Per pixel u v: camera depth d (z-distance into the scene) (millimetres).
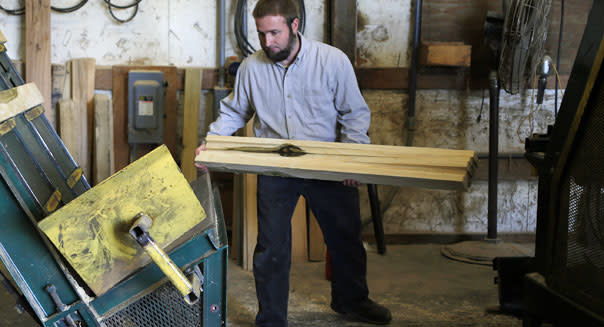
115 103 3842
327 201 2512
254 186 3629
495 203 3873
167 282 1678
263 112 2598
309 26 3973
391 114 4070
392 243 4172
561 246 2027
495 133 3781
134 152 3883
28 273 1565
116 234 1504
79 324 1638
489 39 3654
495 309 2914
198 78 3906
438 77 3998
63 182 2070
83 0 3814
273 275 2504
